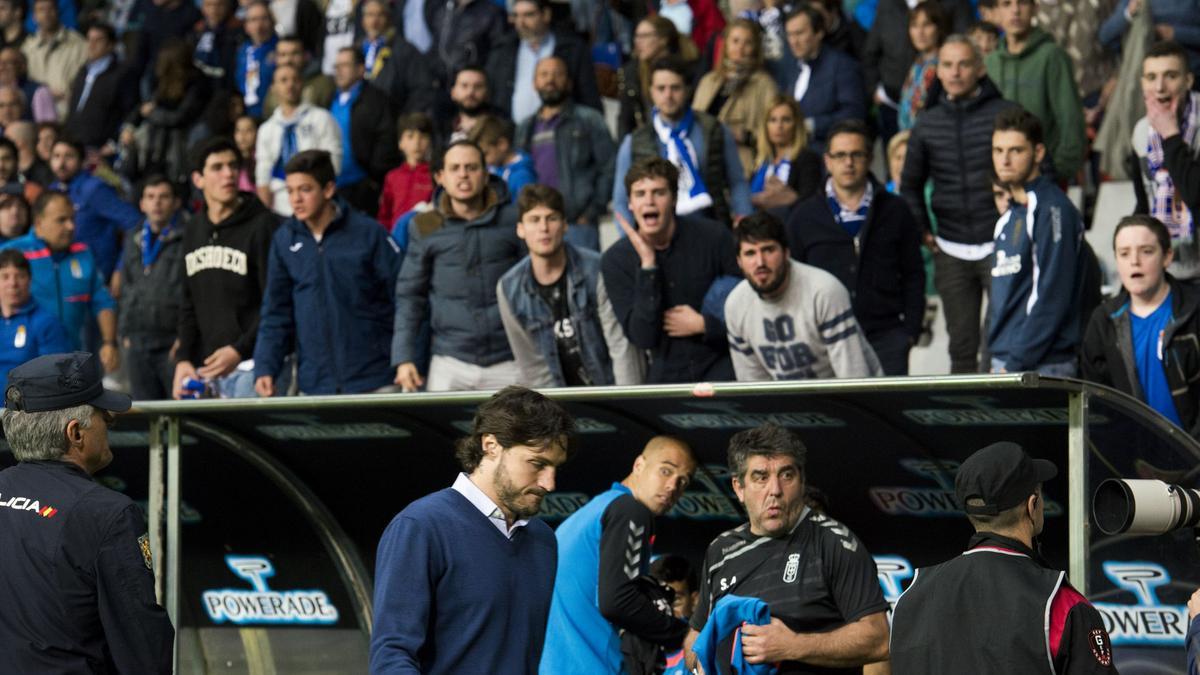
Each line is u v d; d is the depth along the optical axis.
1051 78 35.12
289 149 42.19
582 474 25.59
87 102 52.44
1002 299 27.36
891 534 23.95
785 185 35.69
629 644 21.17
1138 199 30.62
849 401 21.69
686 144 33.91
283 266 31.19
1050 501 22.14
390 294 31.34
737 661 19.30
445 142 44.88
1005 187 27.47
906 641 16.55
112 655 16.55
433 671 16.36
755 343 25.81
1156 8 36.81
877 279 29.61
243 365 32.84
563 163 38.34
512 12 46.41
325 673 26.88
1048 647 15.66
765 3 42.00
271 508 27.00
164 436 24.67
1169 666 20.33
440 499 16.69
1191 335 24.73
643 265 27.41
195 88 48.12
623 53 47.34
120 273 39.50
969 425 21.81
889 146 38.28
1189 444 19.89
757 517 19.91
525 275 28.52
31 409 17.09
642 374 28.41
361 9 49.88
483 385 29.88
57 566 16.48
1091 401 19.53
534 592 16.88
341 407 23.19
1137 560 20.36
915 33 37.59
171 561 24.58
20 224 38.84
